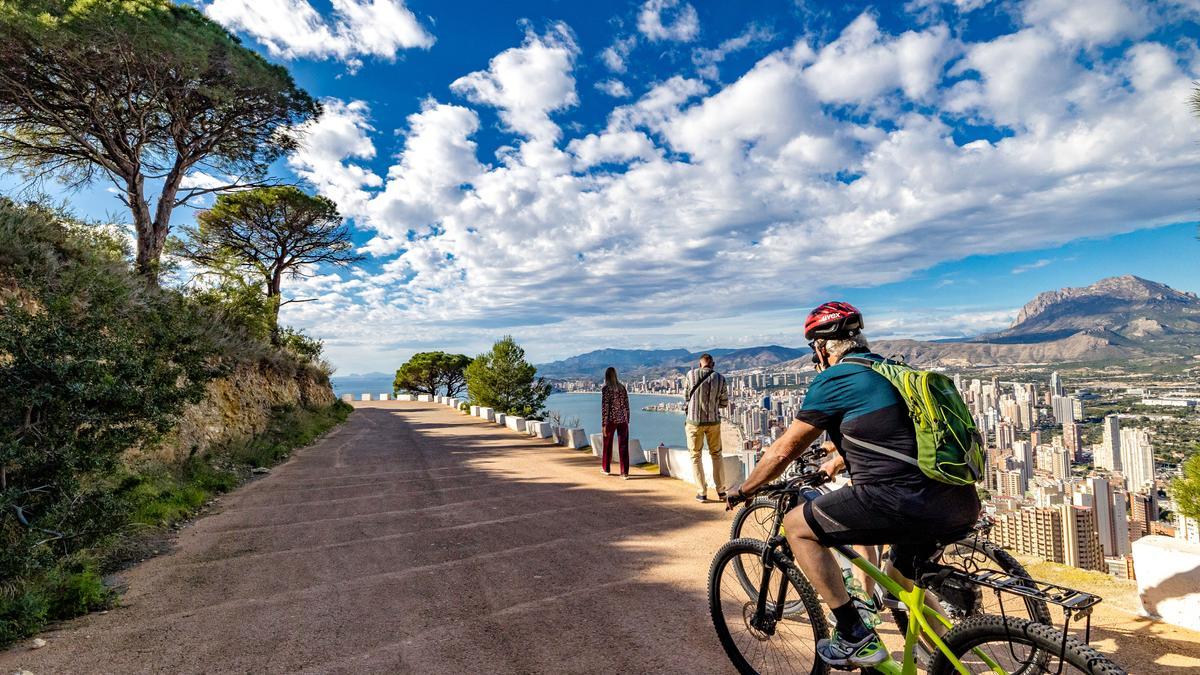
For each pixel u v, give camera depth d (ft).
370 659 11.39
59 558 15.96
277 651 11.90
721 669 10.64
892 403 7.44
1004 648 7.17
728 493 9.05
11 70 47.09
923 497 7.10
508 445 53.16
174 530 23.59
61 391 17.29
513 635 12.37
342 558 19.07
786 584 10.16
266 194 89.97
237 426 47.88
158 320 24.29
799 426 7.94
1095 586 13.80
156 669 11.20
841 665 8.27
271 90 59.00
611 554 18.30
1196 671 9.57
